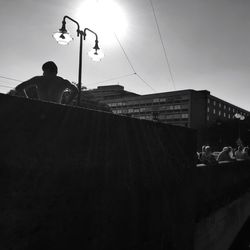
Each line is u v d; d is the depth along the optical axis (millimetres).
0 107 2410
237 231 10781
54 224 2832
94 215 3326
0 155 2410
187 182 5555
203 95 117562
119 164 3758
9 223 2453
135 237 4043
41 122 2732
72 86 4758
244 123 93562
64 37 10383
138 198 4117
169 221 4906
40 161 2713
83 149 3189
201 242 6727
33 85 4391
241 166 12000
